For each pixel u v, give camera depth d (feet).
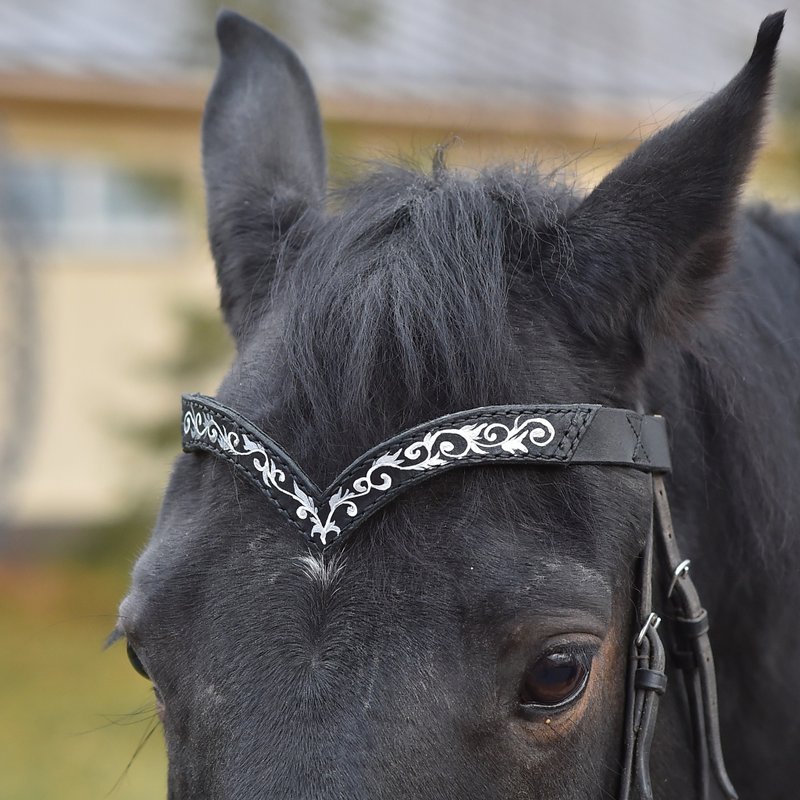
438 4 45.91
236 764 5.22
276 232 7.33
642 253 6.36
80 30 38.81
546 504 5.76
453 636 5.37
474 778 5.33
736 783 8.11
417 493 5.65
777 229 9.16
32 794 22.71
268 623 5.47
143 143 38.40
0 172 36.04
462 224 6.41
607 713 6.05
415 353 5.81
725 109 6.27
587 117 38.52
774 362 8.09
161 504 6.42
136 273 41.22
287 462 5.73
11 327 37.27
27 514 40.40
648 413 6.89
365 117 35.88
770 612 7.73
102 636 32.83
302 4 31.68
